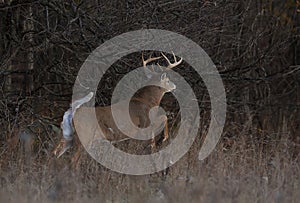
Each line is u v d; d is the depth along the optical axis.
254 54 55.97
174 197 27.69
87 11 48.44
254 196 29.14
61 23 49.00
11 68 51.28
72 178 31.23
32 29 50.34
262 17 60.50
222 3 51.19
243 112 55.12
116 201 28.47
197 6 50.25
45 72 49.78
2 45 50.16
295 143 48.94
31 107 49.22
